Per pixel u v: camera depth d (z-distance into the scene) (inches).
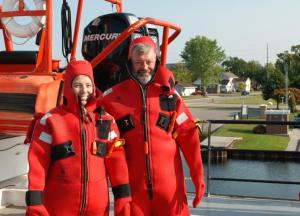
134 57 118.1
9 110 147.6
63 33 170.2
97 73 201.6
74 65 108.4
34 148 105.6
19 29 175.5
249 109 2078.0
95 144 108.5
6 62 180.5
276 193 900.0
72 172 106.2
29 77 149.9
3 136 178.1
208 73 4399.6
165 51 181.6
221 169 1130.7
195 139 122.3
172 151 119.6
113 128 113.2
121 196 111.5
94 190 107.6
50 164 107.7
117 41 160.6
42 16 163.3
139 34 197.3
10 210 169.2
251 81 6013.8
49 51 155.4
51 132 106.3
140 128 117.2
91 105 110.7
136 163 116.9
